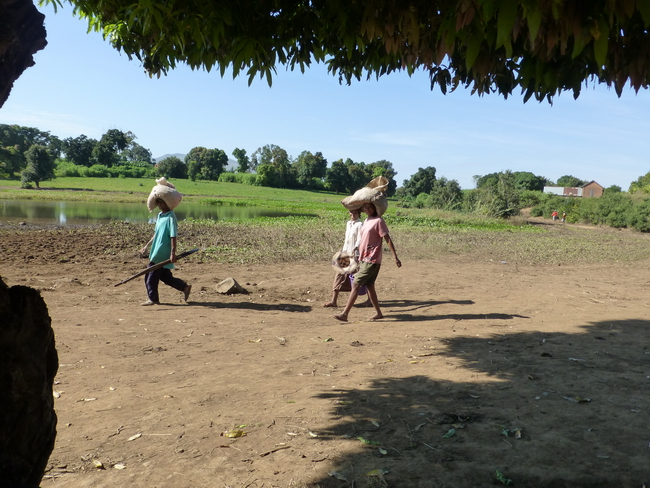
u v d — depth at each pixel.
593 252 19.17
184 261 13.17
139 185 97.19
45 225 23.25
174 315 7.33
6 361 1.46
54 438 1.68
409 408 3.87
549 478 2.82
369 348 5.76
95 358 5.18
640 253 19.59
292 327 6.84
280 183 133.88
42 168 74.88
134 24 3.18
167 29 2.96
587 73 2.63
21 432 1.52
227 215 38.69
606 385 4.46
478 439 3.32
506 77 3.00
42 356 1.58
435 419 3.65
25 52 1.55
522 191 58.94
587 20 1.76
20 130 152.38
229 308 8.04
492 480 2.80
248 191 103.31
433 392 4.24
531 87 2.87
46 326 1.59
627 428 3.52
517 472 2.88
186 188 98.25
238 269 12.27
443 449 3.17
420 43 2.63
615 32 2.13
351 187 140.00
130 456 3.11
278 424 3.56
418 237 22.47
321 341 6.07
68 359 5.12
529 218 51.72
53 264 11.70
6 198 49.44
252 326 6.82
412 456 3.08
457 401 4.03
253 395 4.17
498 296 9.70
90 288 9.16
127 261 12.77
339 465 2.96
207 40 3.11
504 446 3.22
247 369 4.92
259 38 3.02
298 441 3.29
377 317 7.54
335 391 4.27
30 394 1.53
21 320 1.48
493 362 5.18
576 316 7.79
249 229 22.86
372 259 7.29
